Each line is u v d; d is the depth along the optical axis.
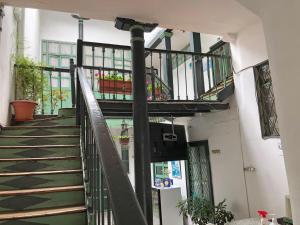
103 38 8.98
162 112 4.48
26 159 2.62
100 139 1.17
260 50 3.76
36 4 3.07
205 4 3.20
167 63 5.90
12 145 3.00
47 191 2.19
